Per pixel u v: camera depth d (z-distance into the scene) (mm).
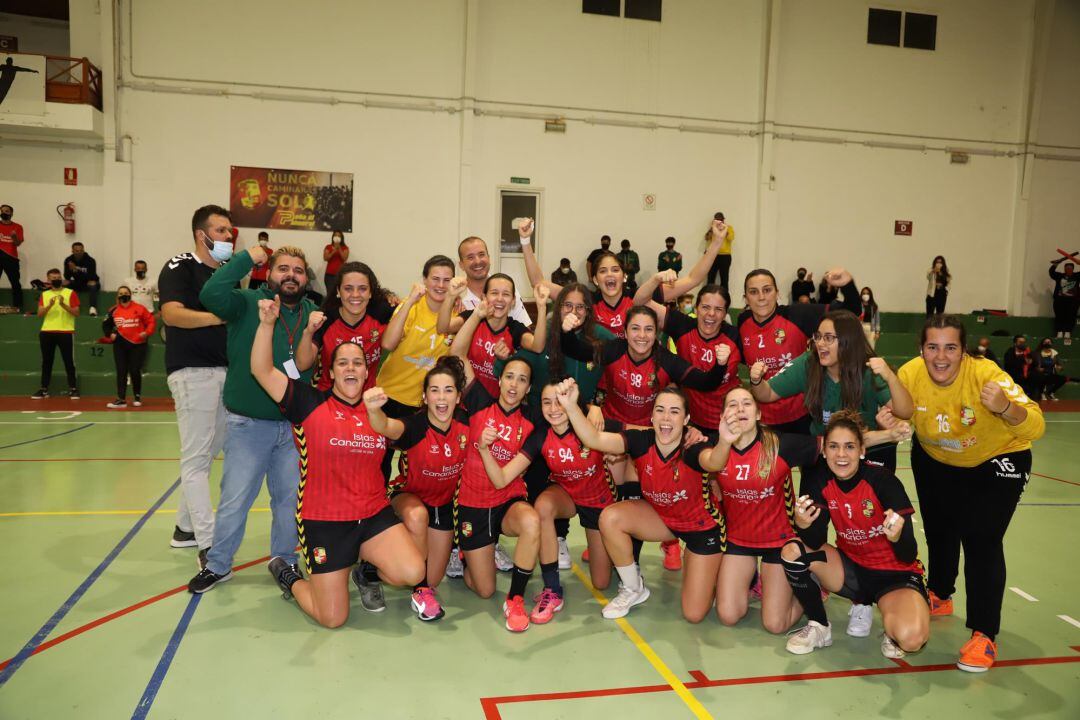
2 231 12727
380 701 3014
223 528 4109
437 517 4273
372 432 3701
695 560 3955
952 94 16016
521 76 14406
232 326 3988
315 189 13922
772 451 3727
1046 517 6211
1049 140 16406
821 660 3561
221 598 4066
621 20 14641
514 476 3996
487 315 4508
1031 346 15625
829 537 5707
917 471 3979
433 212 14289
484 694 3100
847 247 15828
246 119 13633
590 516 4367
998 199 16406
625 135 14828
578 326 4492
